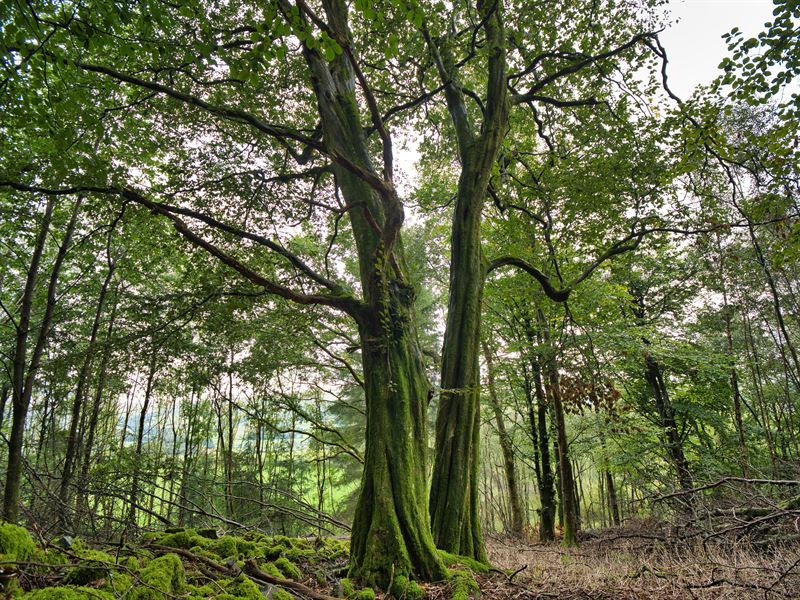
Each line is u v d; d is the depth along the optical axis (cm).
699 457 1566
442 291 2111
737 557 608
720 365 1352
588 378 995
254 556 573
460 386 741
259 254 893
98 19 526
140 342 836
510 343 1551
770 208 948
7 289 1330
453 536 668
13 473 772
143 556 463
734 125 992
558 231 1191
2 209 887
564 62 1043
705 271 1622
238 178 868
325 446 1834
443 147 1345
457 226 838
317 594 478
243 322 918
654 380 1725
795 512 607
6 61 498
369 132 900
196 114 844
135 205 752
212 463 1728
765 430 1507
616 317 1366
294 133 659
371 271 716
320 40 436
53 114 642
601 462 1659
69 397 1357
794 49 723
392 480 614
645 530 1017
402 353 692
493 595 550
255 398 1371
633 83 1045
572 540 1294
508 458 1836
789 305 1554
